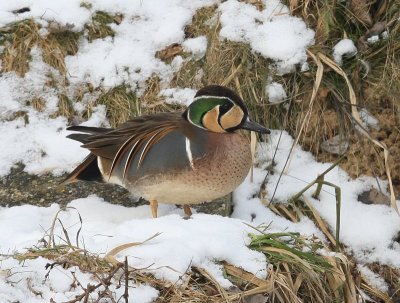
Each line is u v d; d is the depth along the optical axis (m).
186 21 11.12
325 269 8.79
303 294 8.65
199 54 10.91
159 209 10.02
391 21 10.90
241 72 10.69
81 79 10.88
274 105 10.73
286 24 10.87
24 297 7.54
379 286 9.80
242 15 10.92
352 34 10.94
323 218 10.18
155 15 11.20
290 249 8.64
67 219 9.61
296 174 10.51
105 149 9.38
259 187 10.41
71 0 11.10
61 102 10.80
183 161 9.02
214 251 8.32
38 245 8.61
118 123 10.77
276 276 8.37
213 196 9.26
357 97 10.70
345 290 8.91
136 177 9.25
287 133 10.76
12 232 9.13
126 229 8.65
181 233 8.50
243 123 9.32
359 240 10.04
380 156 10.52
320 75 10.41
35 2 11.07
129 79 10.88
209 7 11.16
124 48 10.98
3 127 10.59
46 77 10.85
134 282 7.86
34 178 10.28
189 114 9.33
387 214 10.24
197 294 7.92
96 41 11.03
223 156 9.08
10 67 10.81
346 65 10.80
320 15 10.86
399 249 10.03
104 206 9.91
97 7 11.10
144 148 9.13
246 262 8.36
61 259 8.03
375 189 10.45
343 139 10.57
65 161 10.45
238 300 8.00
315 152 10.68
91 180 9.60
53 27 10.90
